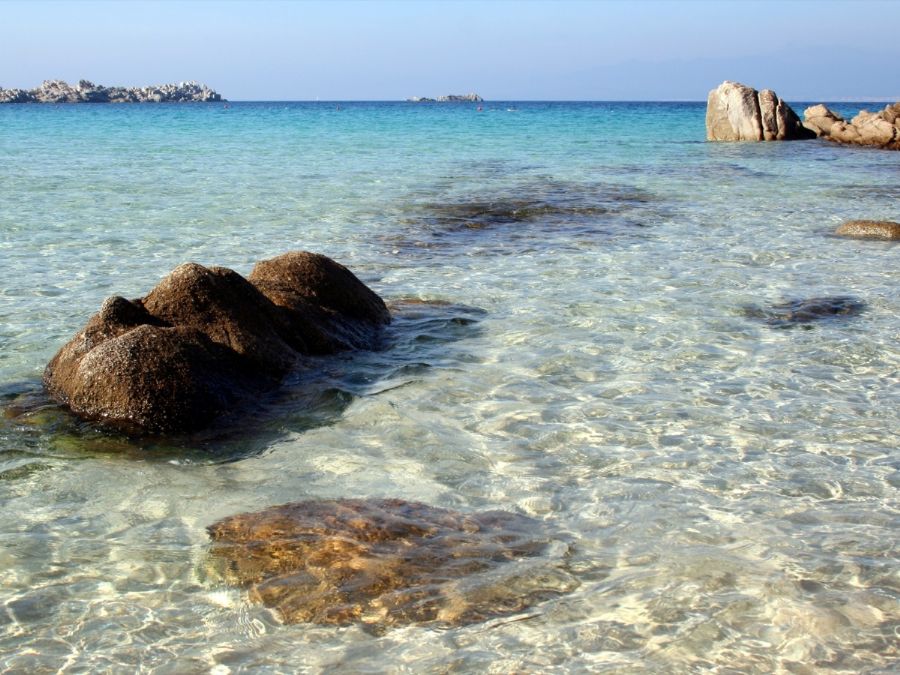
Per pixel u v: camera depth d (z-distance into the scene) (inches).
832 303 467.2
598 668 174.2
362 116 3752.5
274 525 228.8
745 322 432.8
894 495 251.0
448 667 173.9
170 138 1895.9
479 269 560.7
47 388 327.6
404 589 199.3
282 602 195.2
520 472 266.7
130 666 174.4
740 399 329.1
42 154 1384.1
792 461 274.7
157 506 242.8
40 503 244.5
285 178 1063.6
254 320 354.0
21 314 433.7
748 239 673.0
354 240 658.8
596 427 302.0
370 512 236.2
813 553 217.9
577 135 2153.1
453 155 1482.5
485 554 215.0
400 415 312.7
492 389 339.9
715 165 1328.7
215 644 181.2
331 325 392.5
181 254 591.8
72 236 647.8
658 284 513.7
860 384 346.6
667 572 208.5
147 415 295.6
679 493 251.9
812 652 179.3
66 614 191.5
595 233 702.5
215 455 279.7
